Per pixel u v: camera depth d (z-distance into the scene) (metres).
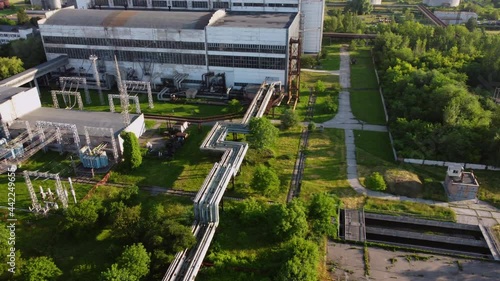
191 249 49.22
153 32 102.69
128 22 107.38
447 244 56.16
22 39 126.31
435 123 77.12
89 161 69.81
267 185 60.75
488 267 49.69
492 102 84.81
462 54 112.81
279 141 79.38
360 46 148.50
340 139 80.31
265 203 59.28
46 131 76.12
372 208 59.91
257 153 73.94
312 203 56.31
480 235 56.59
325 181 66.31
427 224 57.91
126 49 106.88
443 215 58.44
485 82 102.56
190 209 56.22
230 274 48.53
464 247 55.56
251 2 127.56
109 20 109.12
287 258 46.78
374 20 195.88
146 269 45.28
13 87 88.25
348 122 87.88
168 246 48.00
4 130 75.81
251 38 97.44
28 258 51.03
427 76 91.50
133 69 109.06
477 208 60.12
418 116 80.75
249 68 101.44
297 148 76.88
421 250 52.22
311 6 129.00
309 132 83.19
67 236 53.84
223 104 97.00
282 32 94.69
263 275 48.31
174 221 51.94
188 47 102.69
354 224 56.66
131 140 68.38
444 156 70.81
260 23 105.06
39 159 74.25
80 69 112.75
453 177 62.91
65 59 111.25
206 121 88.31
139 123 81.50
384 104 94.25
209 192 54.78
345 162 71.81
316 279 46.00
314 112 93.06
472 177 62.88
